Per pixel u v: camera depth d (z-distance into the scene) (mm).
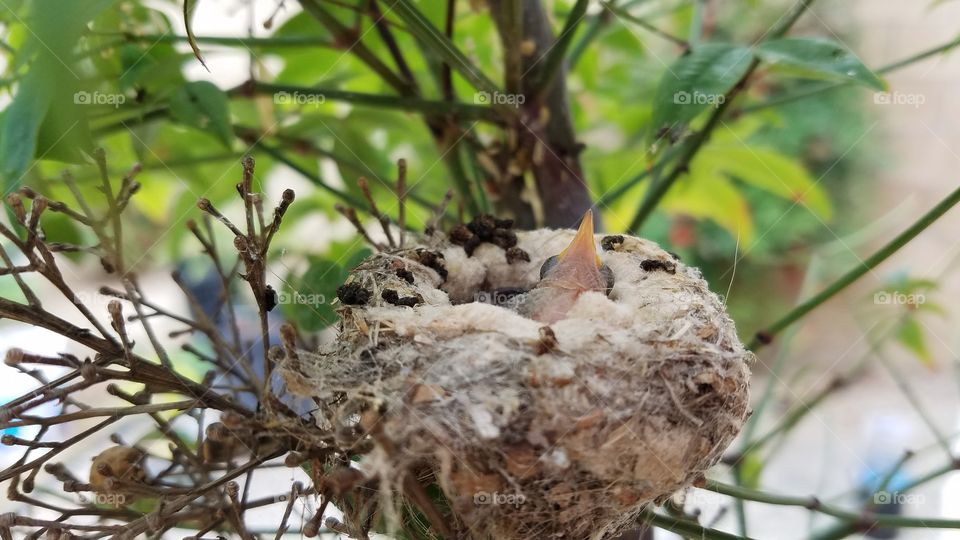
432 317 69
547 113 89
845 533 80
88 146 66
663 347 66
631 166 112
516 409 60
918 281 105
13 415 55
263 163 100
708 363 67
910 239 78
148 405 62
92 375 57
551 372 62
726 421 67
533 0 87
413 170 112
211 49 91
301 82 101
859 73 70
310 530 58
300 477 79
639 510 70
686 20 125
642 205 89
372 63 88
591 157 113
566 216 92
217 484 61
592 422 61
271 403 59
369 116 101
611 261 89
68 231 83
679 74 74
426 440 59
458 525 63
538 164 89
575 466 60
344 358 67
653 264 84
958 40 92
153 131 81
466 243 91
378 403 58
